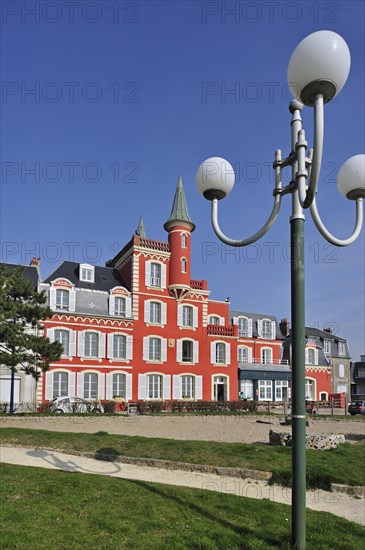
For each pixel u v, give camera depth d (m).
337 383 53.34
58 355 23.91
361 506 8.94
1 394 30.97
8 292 23.75
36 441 13.64
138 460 11.45
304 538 5.55
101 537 5.98
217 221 6.65
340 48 4.97
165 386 37.31
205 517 7.04
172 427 21.20
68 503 7.18
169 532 6.29
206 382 39.34
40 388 32.06
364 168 6.18
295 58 5.12
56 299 34.28
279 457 11.35
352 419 29.91
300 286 5.83
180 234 39.81
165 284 38.91
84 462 11.48
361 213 6.28
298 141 5.81
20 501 7.15
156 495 7.89
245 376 44.56
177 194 41.03
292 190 6.05
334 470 10.49
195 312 39.97
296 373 5.69
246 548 5.97
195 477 10.29
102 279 38.16
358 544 6.59
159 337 37.78
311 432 21.38
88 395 34.19
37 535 5.86
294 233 5.95
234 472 10.50
